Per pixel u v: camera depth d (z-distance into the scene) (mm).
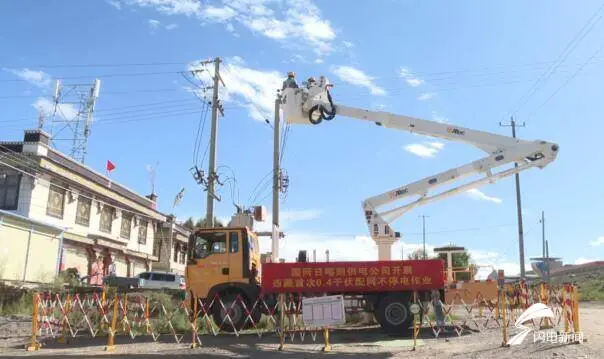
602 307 32969
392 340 14297
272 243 21781
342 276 15445
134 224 39812
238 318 15898
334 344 13688
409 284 15352
